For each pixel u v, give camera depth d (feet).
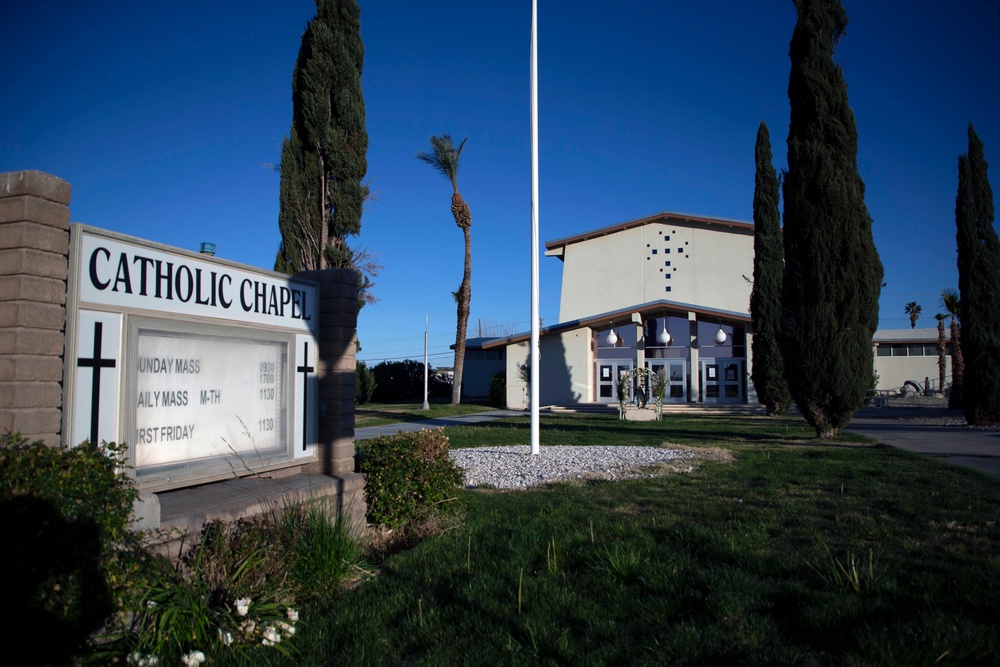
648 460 36.35
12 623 9.39
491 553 18.40
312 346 21.74
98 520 10.59
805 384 49.39
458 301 105.91
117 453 12.68
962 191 63.46
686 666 11.28
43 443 11.05
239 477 18.44
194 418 16.97
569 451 41.09
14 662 9.50
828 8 49.49
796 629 12.68
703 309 96.27
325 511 17.67
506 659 11.78
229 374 18.25
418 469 22.02
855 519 21.03
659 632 12.67
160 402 15.90
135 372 14.76
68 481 10.39
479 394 150.61
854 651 11.37
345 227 62.64
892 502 23.62
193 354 17.02
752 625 12.71
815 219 48.47
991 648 11.14
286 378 20.47
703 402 98.68
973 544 17.72
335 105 62.28
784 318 50.31
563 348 104.47
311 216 62.28
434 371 174.40
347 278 22.25
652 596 14.47
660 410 73.15
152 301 15.43
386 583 16.21
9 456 10.39
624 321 103.76
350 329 22.39
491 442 48.62
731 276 121.08
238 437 18.47
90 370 13.69
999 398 60.85
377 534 21.43
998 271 62.13
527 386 104.68
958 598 13.52
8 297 12.07
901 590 14.10
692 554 17.53
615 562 16.20
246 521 15.74
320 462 21.68
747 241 120.88
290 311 20.72
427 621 13.71
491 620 13.57
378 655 12.14
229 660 11.89
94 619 10.43
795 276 49.57
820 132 48.75
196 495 16.89
